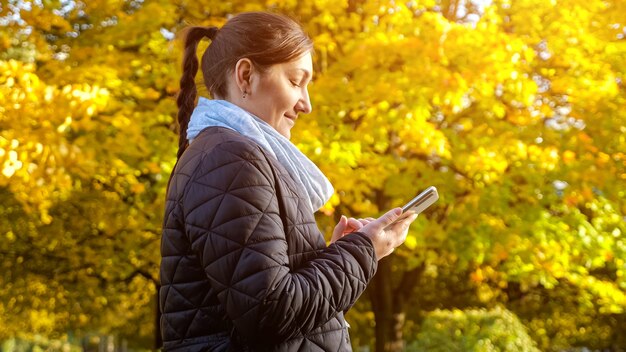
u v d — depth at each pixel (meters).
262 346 1.63
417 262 10.16
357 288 1.71
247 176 1.64
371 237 1.79
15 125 6.02
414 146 7.68
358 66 7.67
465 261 9.24
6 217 11.49
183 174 1.71
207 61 1.90
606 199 9.57
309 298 1.61
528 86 7.67
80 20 9.23
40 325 16.67
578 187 8.75
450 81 7.32
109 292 14.05
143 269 12.74
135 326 19.88
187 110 2.06
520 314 18.34
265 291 1.57
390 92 7.42
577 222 9.36
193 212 1.64
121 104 7.53
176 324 1.70
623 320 19.45
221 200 1.62
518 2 8.45
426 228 8.52
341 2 7.79
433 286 18.34
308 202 1.79
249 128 1.75
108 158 7.32
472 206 8.98
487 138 8.40
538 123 8.65
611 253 9.49
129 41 8.02
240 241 1.60
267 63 1.81
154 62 8.19
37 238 12.12
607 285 10.88
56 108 6.14
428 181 8.75
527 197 9.16
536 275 10.17
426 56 7.45
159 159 7.73
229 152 1.67
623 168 8.60
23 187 6.49
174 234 1.70
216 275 1.60
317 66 8.34
